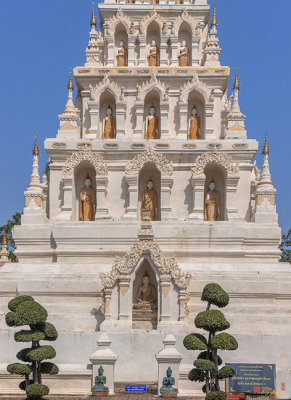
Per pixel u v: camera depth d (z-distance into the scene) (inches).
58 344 1571.1
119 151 1936.5
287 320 1637.6
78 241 1822.1
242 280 1684.3
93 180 1985.7
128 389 1402.6
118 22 2107.5
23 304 1300.4
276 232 1827.0
